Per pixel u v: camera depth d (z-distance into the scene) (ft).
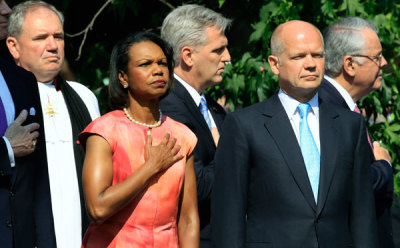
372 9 71.15
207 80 53.72
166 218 39.93
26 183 43.83
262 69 66.59
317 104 47.16
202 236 49.78
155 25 74.59
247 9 71.87
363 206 45.93
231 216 44.42
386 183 52.19
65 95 52.90
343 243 44.42
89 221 50.39
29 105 45.42
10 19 51.39
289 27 46.65
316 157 45.27
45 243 44.37
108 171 38.96
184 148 41.47
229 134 45.93
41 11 51.57
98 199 38.14
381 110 68.69
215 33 53.31
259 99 66.03
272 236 43.98
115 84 40.91
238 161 45.14
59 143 50.75
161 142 39.75
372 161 53.57
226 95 67.92
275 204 44.32
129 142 39.70
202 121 51.65
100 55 74.08
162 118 41.86
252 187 45.19
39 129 45.70
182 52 53.26
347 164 45.57
